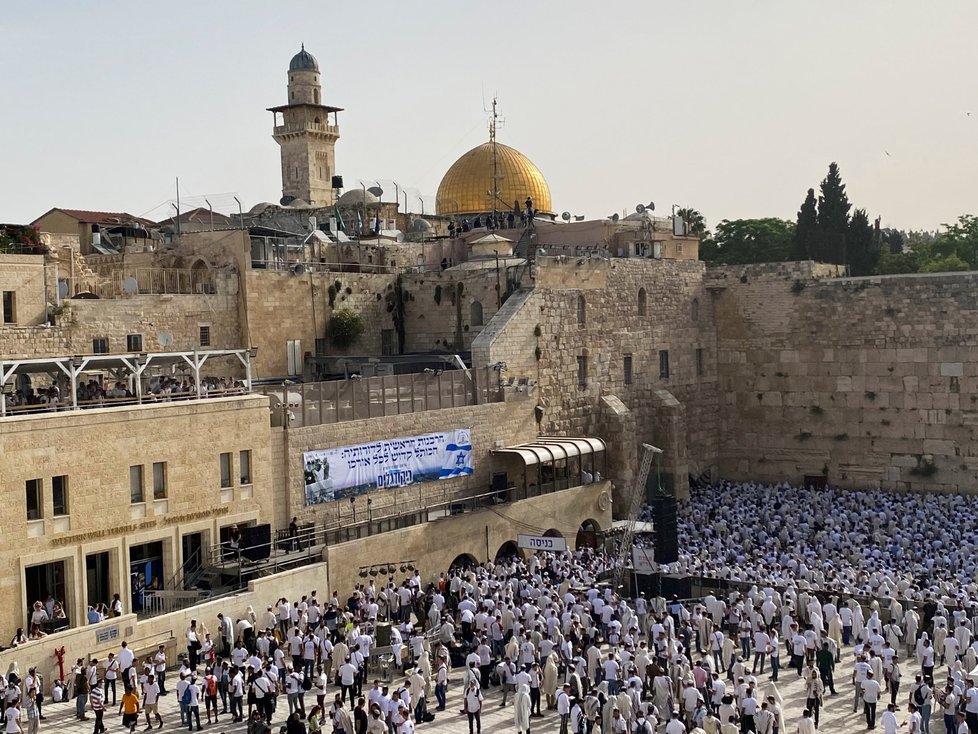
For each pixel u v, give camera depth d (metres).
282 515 49.66
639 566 52.50
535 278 66.19
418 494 56.75
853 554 54.12
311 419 51.44
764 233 120.94
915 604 44.69
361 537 50.03
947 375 72.06
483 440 61.00
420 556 52.09
